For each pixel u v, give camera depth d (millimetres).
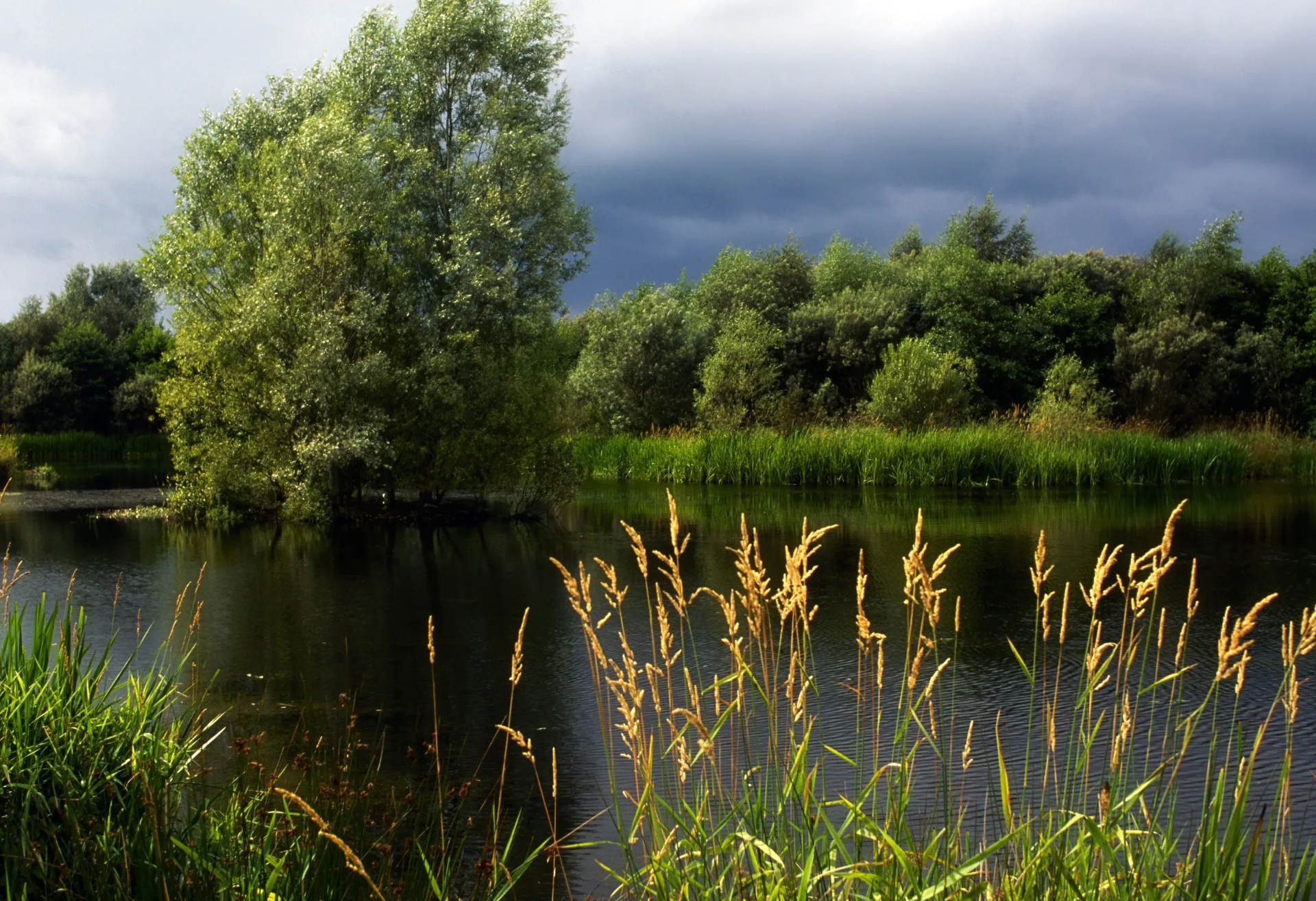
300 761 4496
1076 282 39781
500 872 4164
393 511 19984
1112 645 3154
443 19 20047
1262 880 2828
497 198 19500
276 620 9977
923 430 29578
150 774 3619
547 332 20953
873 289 41906
